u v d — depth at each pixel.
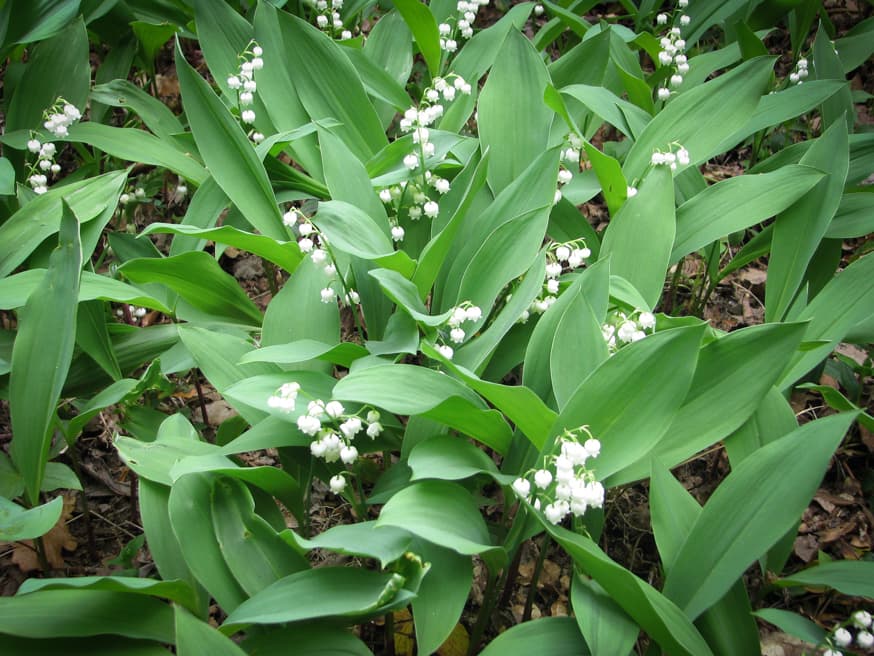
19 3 0.66
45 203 0.55
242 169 0.56
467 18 0.69
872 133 0.61
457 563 0.38
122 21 0.75
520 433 0.43
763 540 0.35
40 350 0.43
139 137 0.63
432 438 0.40
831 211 0.51
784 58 0.90
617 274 0.50
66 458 0.58
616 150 0.71
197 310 0.56
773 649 0.45
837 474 0.56
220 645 0.32
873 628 0.37
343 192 0.52
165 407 0.62
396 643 0.46
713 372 0.41
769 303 0.52
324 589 0.35
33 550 0.51
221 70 0.65
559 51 0.91
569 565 0.51
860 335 0.50
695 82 0.72
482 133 0.57
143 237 0.58
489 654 0.36
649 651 0.38
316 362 0.49
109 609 0.36
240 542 0.39
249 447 0.42
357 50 0.67
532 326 0.50
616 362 0.37
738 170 0.80
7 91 0.68
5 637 0.35
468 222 0.54
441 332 0.47
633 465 0.41
